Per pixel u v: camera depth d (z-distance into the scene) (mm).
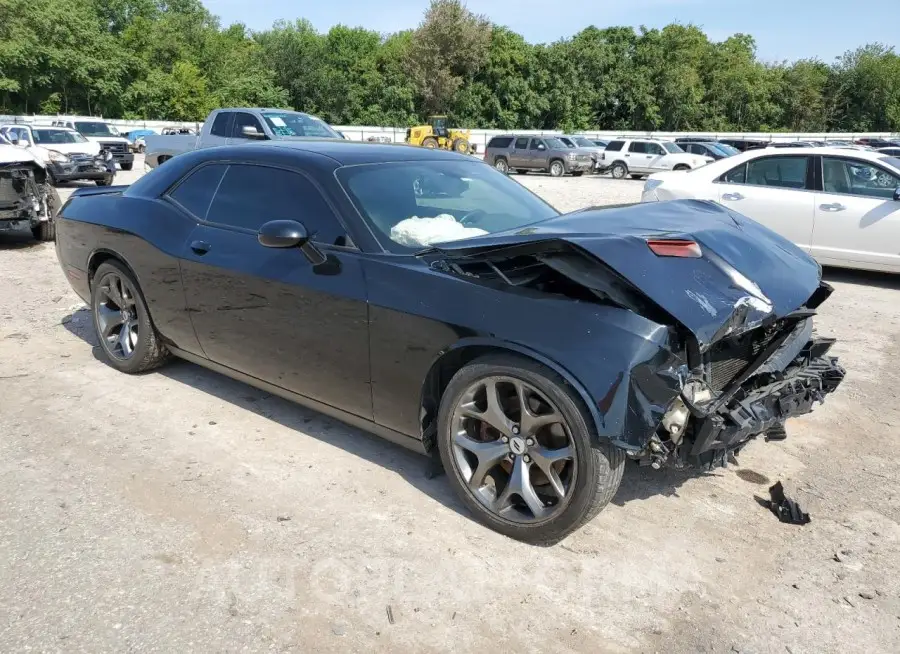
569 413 2629
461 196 3805
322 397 3518
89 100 52156
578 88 61812
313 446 3744
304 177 3594
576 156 28984
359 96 61219
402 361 3068
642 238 2768
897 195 7555
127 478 3361
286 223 3219
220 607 2492
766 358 3100
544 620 2469
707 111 67875
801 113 70750
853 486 3453
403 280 3064
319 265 3330
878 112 72250
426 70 59062
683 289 2637
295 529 2971
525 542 2908
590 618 2484
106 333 4758
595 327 2598
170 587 2588
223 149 4172
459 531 2984
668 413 2684
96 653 2260
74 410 4121
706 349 2637
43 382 4539
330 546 2859
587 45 62406
